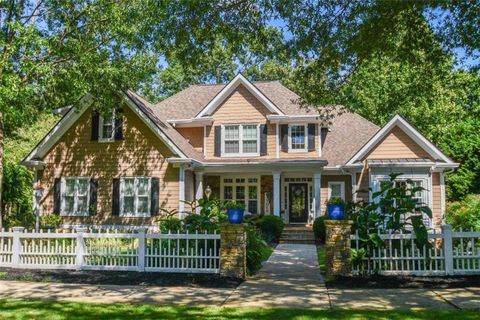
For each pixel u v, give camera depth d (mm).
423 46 12117
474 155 25109
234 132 23578
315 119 22891
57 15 15578
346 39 11406
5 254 11836
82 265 11273
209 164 21953
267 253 15461
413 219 10242
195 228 11641
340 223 10133
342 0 10648
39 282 9852
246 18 11000
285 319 6492
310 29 11250
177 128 24375
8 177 22719
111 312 6965
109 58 16453
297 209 24781
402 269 10086
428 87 14641
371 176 19953
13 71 14367
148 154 20609
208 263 10906
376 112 30609
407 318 6496
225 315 6754
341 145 24000
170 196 20266
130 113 20891
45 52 15531
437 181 20562
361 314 6773
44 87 15336
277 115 22906
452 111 29016
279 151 23219
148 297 8258
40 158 21359
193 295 8438
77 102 18203
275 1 10578
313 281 9953
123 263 11141
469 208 13891
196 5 10500
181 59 11672
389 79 29484
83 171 21031
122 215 20484
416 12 10945
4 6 15078
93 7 14906
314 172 21547
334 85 13891
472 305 7367
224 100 23844
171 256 10891
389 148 20562
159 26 11461
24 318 6570
